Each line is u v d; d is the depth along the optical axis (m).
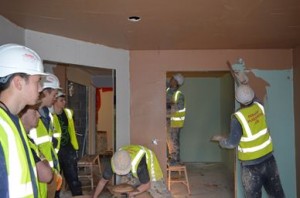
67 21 2.85
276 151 4.15
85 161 4.78
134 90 4.22
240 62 4.15
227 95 6.41
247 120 3.10
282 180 4.14
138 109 4.22
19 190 1.20
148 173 2.63
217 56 4.18
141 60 4.22
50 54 3.35
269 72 4.16
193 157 7.29
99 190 2.70
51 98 2.44
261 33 3.29
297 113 4.02
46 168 1.70
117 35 3.39
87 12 2.57
